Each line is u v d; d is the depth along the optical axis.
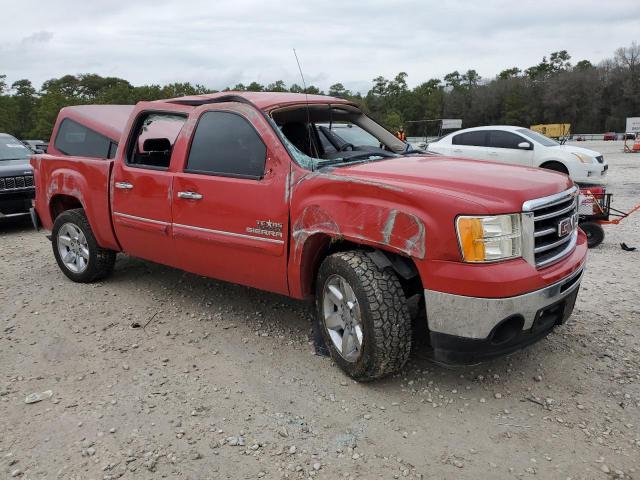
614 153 31.33
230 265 4.25
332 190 3.51
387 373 3.49
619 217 7.99
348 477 2.75
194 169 4.39
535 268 3.17
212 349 4.18
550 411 3.29
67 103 73.44
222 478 2.76
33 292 5.58
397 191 3.21
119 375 3.81
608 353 3.97
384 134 5.04
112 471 2.82
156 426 3.20
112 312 4.96
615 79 97.12
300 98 4.43
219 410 3.35
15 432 3.17
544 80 108.19
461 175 3.44
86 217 5.56
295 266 3.77
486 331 3.06
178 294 5.37
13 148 10.04
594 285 5.55
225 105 4.25
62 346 4.29
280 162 3.83
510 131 13.09
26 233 8.95
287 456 2.92
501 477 2.73
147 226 4.76
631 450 2.92
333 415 3.28
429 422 3.20
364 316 3.35
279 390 3.56
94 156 5.75
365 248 3.64
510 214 3.08
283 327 4.54
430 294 3.14
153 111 4.85
